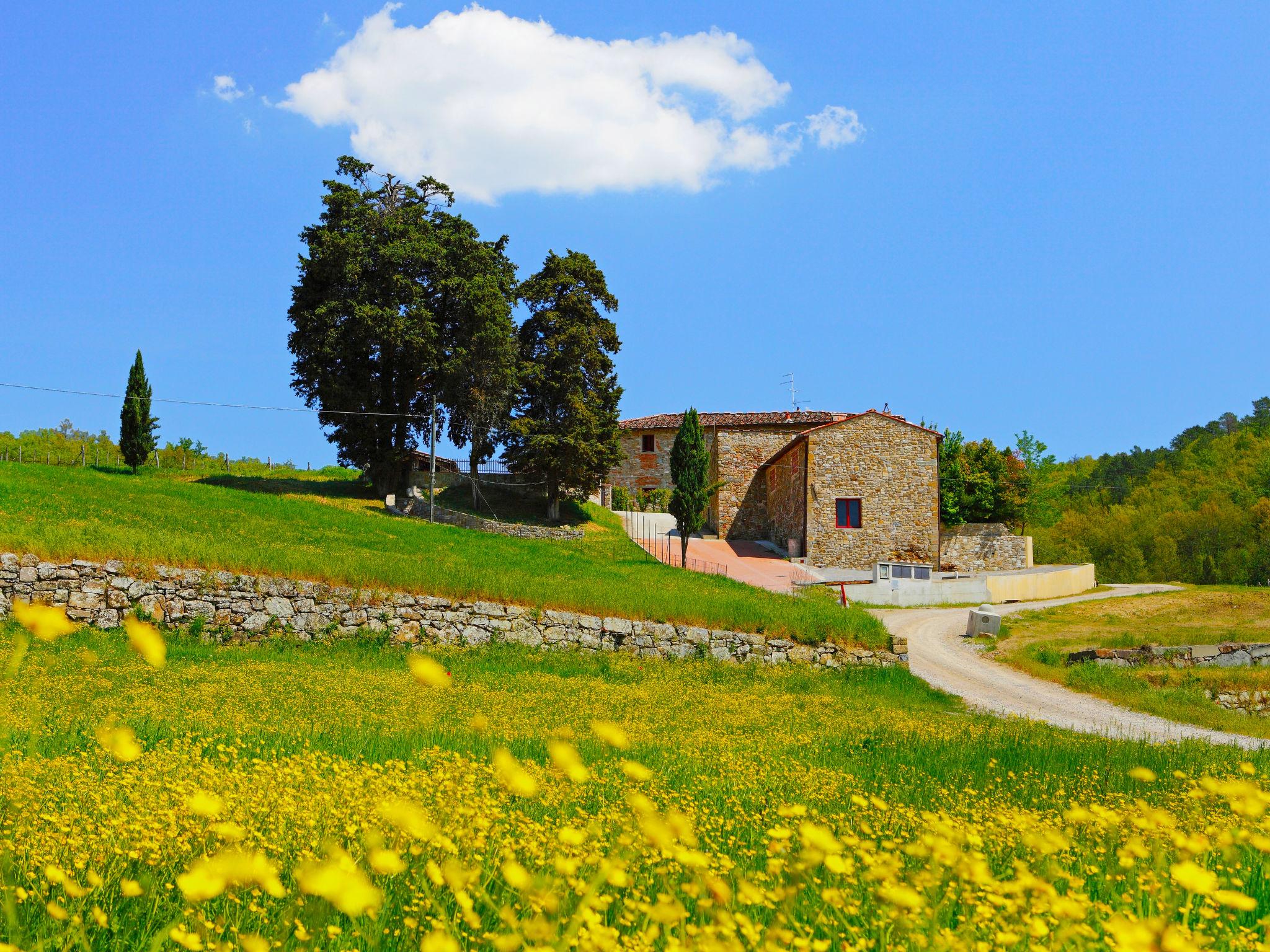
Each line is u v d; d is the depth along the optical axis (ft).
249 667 53.31
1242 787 9.39
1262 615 103.14
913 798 25.54
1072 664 82.69
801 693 65.98
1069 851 14.16
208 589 65.36
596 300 163.22
